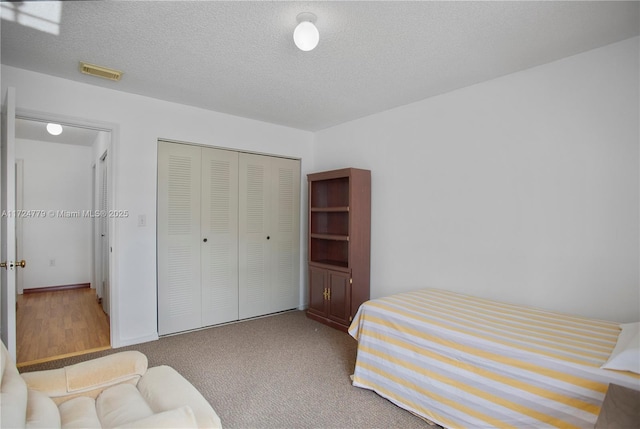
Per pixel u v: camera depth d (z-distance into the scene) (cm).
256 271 397
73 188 536
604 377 144
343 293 354
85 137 474
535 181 249
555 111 240
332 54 232
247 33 205
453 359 191
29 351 295
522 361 167
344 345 315
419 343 208
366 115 373
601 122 220
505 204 266
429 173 316
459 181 294
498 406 172
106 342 315
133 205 310
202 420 130
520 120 257
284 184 422
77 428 126
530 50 225
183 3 176
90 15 186
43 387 144
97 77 271
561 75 237
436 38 210
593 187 224
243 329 356
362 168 380
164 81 279
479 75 266
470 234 287
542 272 246
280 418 203
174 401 142
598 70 221
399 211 342
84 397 151
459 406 186
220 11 183
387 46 221
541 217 247
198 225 353
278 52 229
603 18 188
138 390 159
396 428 194
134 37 210
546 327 198
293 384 243
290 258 429
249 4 177
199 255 354
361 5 177
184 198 343
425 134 320
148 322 320
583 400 148
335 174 368
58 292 512
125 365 166
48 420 119
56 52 230
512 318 215
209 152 359
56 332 341
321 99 321
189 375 255
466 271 289
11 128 206
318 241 419
